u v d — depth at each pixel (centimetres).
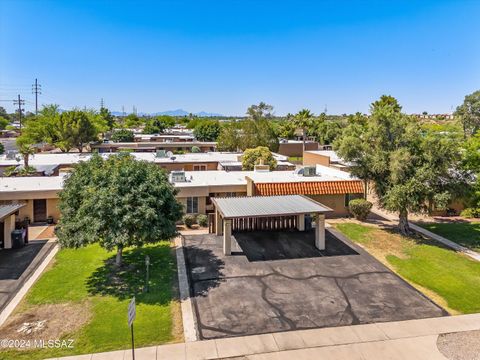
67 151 5553
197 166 3956
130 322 1009
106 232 1452
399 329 1237
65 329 1216
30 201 2422
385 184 2169
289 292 1486
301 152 6519
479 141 2186
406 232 2250
